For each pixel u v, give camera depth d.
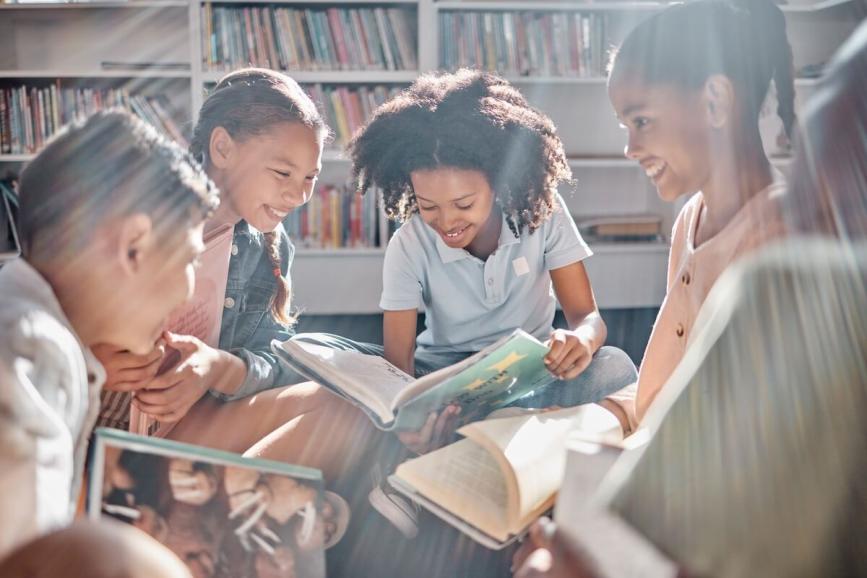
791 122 1.14
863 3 3.17
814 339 0.54
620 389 1.45
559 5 3.23
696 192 1.20
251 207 1.39
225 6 3.22
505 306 1.60
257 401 1.32
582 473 0.81
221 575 0.89
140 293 0.87
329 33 3.21
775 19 1.11
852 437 0.52
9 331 0.74
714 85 1.07
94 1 3.23
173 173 0.89
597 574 0.63
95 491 0.83
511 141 1.43
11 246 3.24
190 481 0.88
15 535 0.66
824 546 0.54
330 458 1.26
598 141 3.61
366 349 1.58
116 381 1.08
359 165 1.56
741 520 0.56
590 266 3.45
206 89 3.19
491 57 3.24
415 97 1.50
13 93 3.16
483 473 1.04
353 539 1.30
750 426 0.55
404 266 1.56
